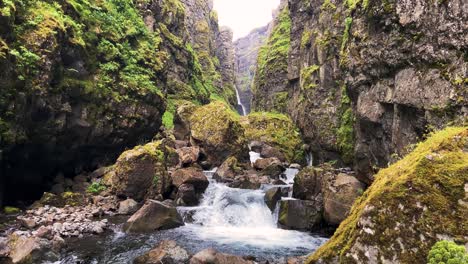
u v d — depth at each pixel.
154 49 33.53
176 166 23.89
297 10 42.41
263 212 18.33
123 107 24.88
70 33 20.69
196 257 10.45
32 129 18.11
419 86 13.62
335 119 28.08
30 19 17.78
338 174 18.47
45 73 17.59
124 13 32.75
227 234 15.70
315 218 16.45
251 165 29.81
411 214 6.12
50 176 21.59
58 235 13.44
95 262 11.53
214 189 20.88
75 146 21.80
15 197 19.17
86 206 18.39
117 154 25.91
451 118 12.16
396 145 15.30
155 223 15.77
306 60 36.56
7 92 15.45
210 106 30.80
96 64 23.75
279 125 38.84
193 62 57.56
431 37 13.34
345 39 20.80
